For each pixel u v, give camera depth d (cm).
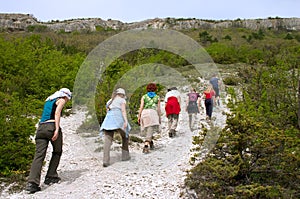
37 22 6625
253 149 535
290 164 527
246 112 753
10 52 1284
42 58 1483
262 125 582
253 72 973
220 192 495
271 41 4338
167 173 592
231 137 538
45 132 536
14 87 1124
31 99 1057
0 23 6400
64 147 763
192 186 523
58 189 539
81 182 566
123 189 536
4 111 626
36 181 531
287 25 6594
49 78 1274
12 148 593
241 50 2705
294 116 761
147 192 524
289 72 855
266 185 507
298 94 771
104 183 558
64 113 1052
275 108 790
